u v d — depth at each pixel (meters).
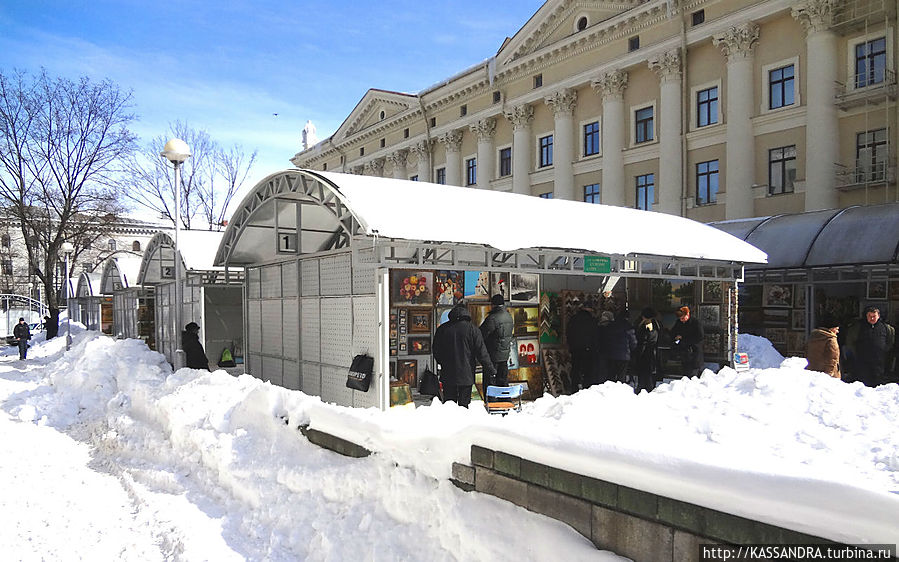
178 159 11.16
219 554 4.15
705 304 11.63
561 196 28.92
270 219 9.74
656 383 11.38
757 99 22.23
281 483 4.86
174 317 15.23
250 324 11.16
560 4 28.83
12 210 29.92
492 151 33.59
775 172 21.81
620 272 9.79
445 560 3.41
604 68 26.89
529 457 3.28
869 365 8.87
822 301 15.54
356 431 4.55
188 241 13.80
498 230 7.90
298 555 4.09
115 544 4.50
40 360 20.41
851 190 19.83
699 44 23.91
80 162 30.08
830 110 20.16
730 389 5.59
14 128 28.28
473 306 9.59
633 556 2.79
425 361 9.30
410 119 39.28
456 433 3.75
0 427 8.65
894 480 3.16
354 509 4.13
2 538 4.62
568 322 10.47
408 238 6.83
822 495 2.25
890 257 13.68
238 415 6.19
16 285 47.78
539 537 3.10
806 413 4.81
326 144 48.19
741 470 2.50
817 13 20.28
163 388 8.40
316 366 8.81
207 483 5.55
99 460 6.99
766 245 16.48
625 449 2.92
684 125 24.19
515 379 9.93
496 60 32.28
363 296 7.66
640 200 26.19
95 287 27.98
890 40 19.00
